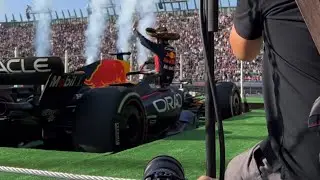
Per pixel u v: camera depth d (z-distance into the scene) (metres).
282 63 1.35
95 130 5.02
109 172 4.23
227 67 29.20
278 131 1.41
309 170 1.32
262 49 1.53
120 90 5.23
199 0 1.39
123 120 5.16
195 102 8.43
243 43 1.48
